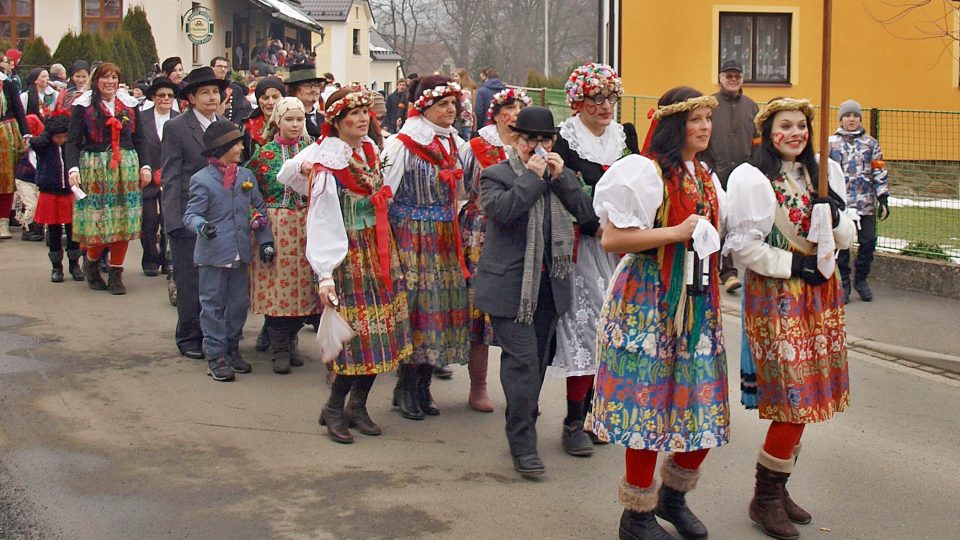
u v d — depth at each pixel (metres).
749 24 18.20
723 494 5.60
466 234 6.88
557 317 5.92
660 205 4.66
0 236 13.70
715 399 4.70
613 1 18.39
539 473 5.75
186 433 6.40
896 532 5.16
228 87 11.16
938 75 18.08
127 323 9.22
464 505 5.39
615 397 4.70
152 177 10.88
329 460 6.01
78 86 12.00
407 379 6.83
